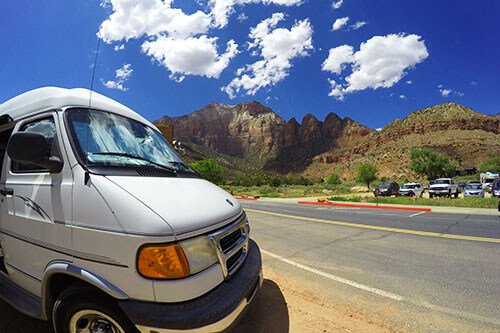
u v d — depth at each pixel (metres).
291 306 3.15
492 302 3.25
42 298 2.08
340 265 4.75
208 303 1.76
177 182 2.47
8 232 2.58
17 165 2.68
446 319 2.86
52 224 2.10
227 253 2.13
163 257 1.71
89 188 1.99
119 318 1.73
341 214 12.98
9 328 2.62
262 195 36.72
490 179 38.44
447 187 25.00
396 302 3.28
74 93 2.76
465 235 7.22
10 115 3.04
